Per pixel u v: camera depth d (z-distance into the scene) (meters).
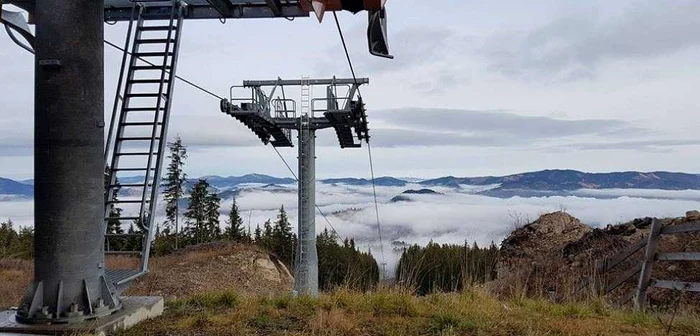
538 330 4.97
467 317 5.44
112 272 5.91
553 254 10.81
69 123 4.89
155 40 6.82
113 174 6.13
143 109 6.40
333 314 5.32
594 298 6.67
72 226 4.89
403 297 6.24
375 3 4.12
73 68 4.91
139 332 4.88
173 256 31.34
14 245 44.25
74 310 4.79
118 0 7.64
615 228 11.54
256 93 23.45
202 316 5.46
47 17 4.93
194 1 7.21
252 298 6.44
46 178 4.87
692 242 9.30
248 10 6.96
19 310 4.89
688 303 7.67
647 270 7.17
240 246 32.47
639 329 5.23
